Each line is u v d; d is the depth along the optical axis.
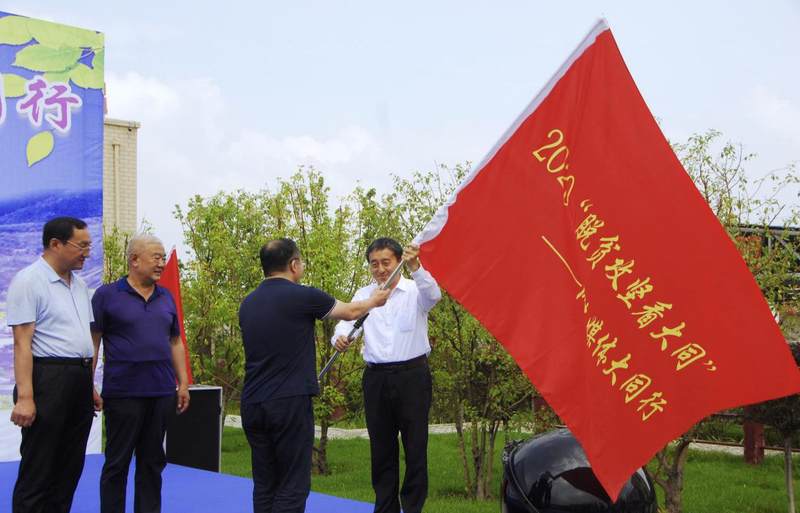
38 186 7.56
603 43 3.42
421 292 4.50
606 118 3.37
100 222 7.88
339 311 4.02
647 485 2.11
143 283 4.68
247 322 4.03
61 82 7.68
